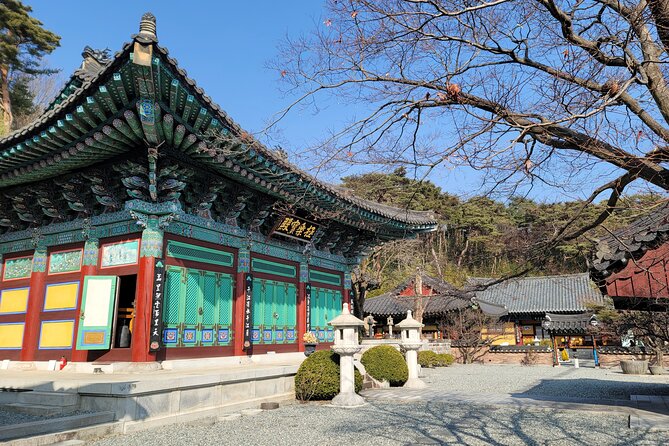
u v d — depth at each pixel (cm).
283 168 1429
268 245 1923
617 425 1130
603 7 592
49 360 1516
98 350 1445
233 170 1448
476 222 3550
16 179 1502
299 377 1499
